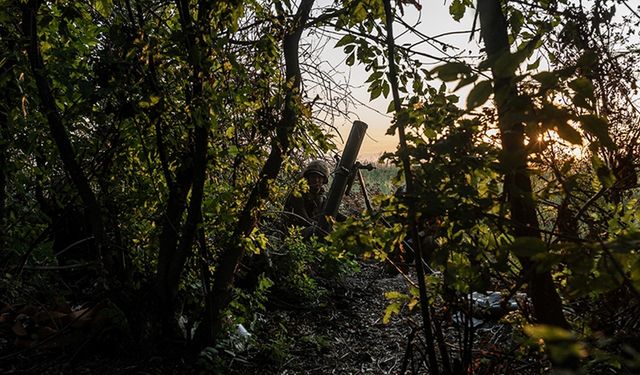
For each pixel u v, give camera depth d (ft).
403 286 19.85
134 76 9.90
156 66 10.22
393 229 6.75
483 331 10.88
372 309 17.52
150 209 11.86
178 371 10.75
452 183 5.63
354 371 12.70
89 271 12.96
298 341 14.29
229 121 11.53
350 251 6.62
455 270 5.96
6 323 10.91
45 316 10.99
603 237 7.28
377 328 15.72
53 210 12.30
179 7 9.91
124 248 11.00
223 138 11.68
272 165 11.79
